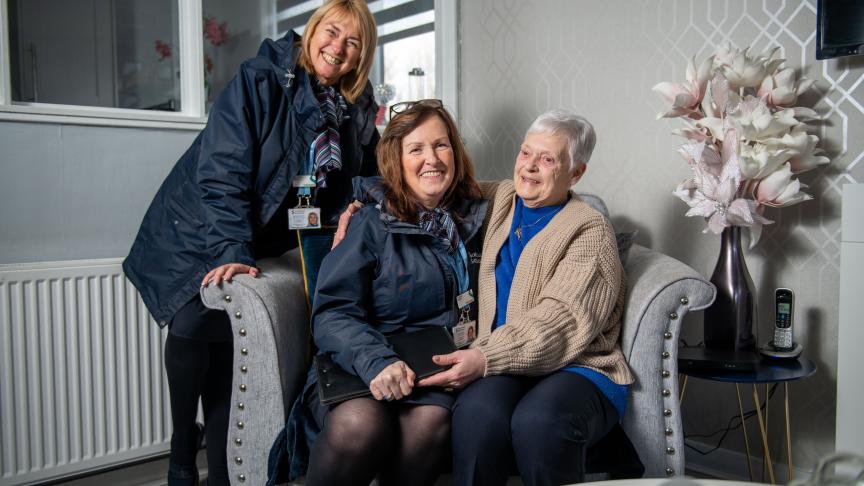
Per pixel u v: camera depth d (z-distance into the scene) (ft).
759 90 6.31
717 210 6.09
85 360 6.83
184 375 6.12
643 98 7.69
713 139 6.30
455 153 5.78
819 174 6.49
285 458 5.34
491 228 5.88
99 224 7.14
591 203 6.66
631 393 5.40
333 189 6.84
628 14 7.78
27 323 6.49
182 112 7.84
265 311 5.34
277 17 8.51
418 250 5.57
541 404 4.72
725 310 6.35
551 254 5.43
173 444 6.30
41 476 6.64
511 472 4.93
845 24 6.04
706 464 7.54
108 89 7.39
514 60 9.07
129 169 7.30
